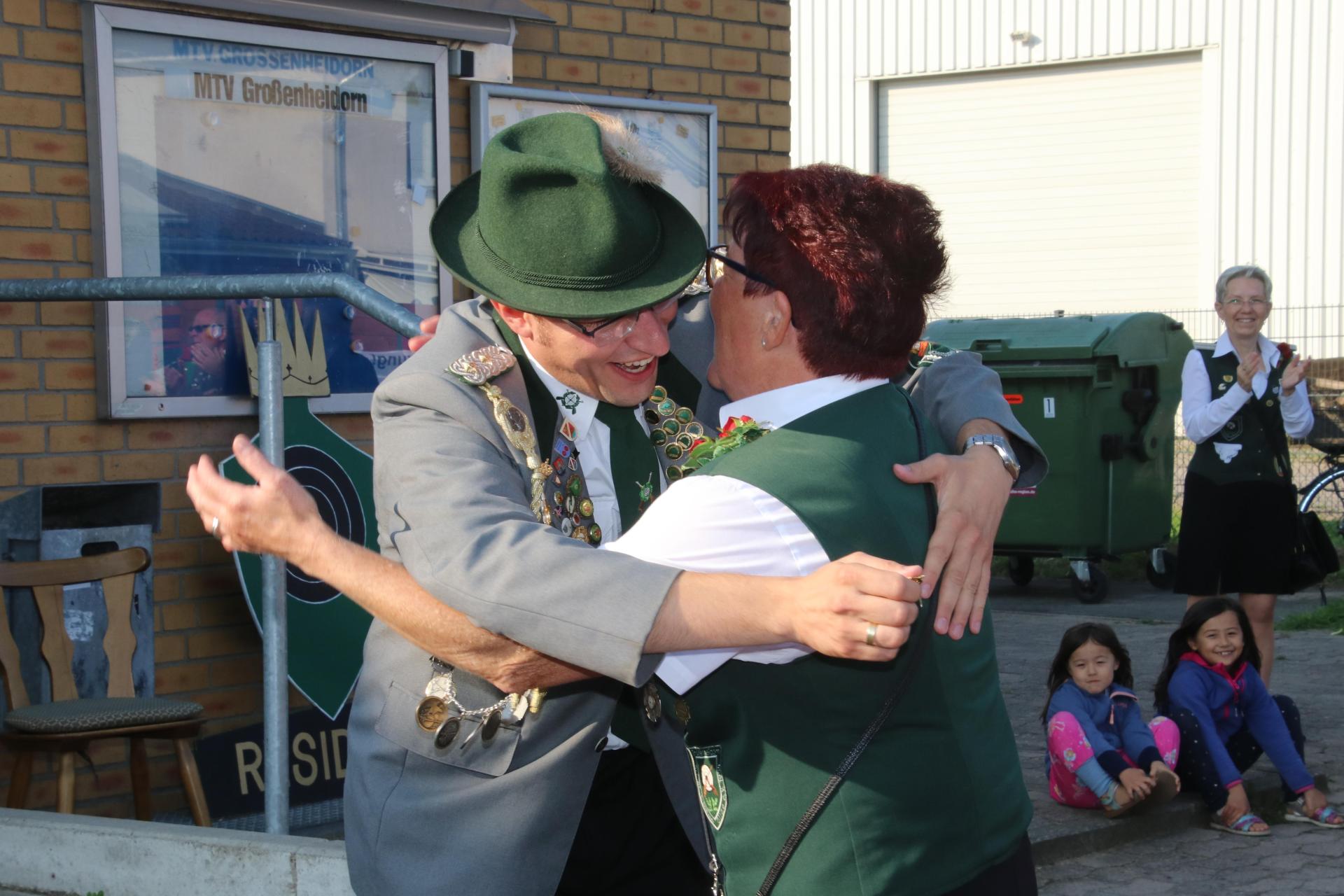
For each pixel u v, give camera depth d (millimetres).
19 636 4520
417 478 1760
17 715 4020
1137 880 4477
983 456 1876
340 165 5086
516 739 1881
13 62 4418
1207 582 6184
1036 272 21078
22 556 4480
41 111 4469
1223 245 19375
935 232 1845
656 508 1706
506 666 1717
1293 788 5082
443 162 5328
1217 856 4711
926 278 1821
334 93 5047
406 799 1901
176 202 4715
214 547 4805
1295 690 6750
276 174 4934
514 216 1806
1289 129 18922
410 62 5219
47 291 3703
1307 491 10547
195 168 4750
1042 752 5680
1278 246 19062
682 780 1946
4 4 4395
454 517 1690
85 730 3965
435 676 1878
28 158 4453
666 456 2127
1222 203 19359
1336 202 18672
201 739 4727
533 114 5586
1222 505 6129
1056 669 5176
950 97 21375
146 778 4371
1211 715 5098
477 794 1889
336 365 5051
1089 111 20516
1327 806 5070
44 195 4488
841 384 1821
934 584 1691
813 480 1693
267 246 4926
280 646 3588
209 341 4750
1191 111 19828
